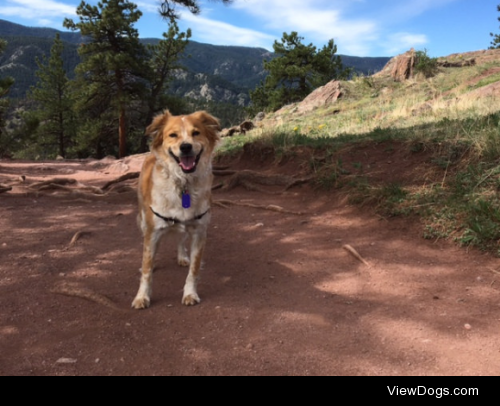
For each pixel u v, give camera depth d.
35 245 1.99
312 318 1.28
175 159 1.37
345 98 7.41
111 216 2.54
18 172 4.96
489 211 1.82
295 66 13.64
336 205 2.47
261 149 3.61
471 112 3.40
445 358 1.04
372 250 1.82
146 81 14.02
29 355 1.08
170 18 6.20
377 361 1.04
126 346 1.13
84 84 12.96
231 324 1.25
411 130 3.11
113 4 12.54
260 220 2.40
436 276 1.54
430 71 7.23
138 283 1.57
